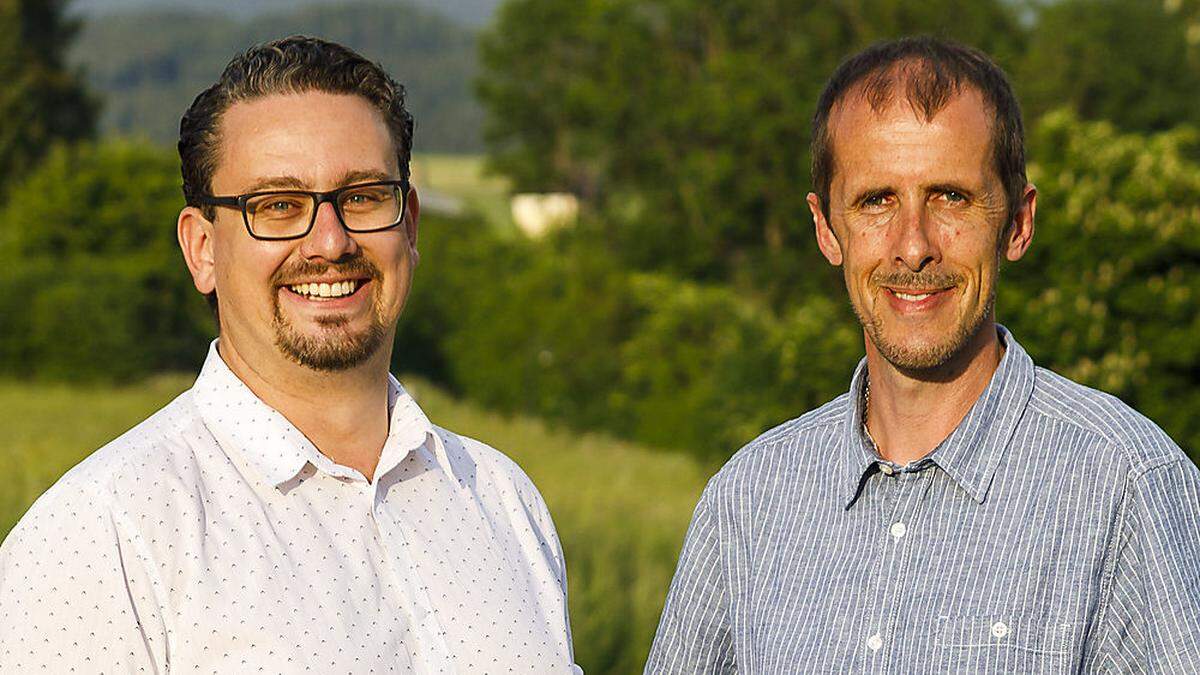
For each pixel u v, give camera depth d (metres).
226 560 2.47
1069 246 12.16
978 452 2.65
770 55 32.66
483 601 2.72
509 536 2.89
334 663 2.48
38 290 23.59
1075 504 2.58
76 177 26.23
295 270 2.60
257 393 2.65
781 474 2.87
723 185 32.06
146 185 26.12
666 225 34.19
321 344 2.60
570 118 37.44
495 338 25.92
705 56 35.16
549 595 2.88
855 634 2.66
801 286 30.88
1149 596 2.51
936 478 2.68
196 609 2.43
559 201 42.66
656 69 35.19
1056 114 12.88
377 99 2.70
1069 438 2.63
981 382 2.70
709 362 23.05
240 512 2.53
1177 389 12.08
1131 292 12.02
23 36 42.25
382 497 2.70
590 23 37.16
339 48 2.70
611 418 24.12
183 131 2.68
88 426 16.14
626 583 9.11
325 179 2.61
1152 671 2.50
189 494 2.50
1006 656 2.54
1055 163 12.63
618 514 12.40
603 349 24.80
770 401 14.33
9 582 2.38
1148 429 2.60
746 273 32.41
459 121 147.75
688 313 24.20
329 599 2.53
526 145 42.84
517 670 2.70
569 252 31.42
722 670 3.01
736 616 2.88
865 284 2.68
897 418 2.73
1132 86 38.78
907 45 2.68
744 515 2.89
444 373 27.42
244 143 2.61
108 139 28.02
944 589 2.61
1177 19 42.69
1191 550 2.52
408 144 2.77
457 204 46.16
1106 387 11.69
